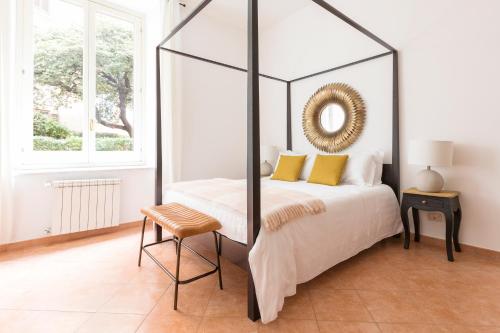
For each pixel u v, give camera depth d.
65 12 3.07
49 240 2.81
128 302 1.73
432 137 2.66
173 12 3.54
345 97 3.32
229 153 4.37
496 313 1.59
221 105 4.25
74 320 1.55
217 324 1.51
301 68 3.89
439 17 2.58
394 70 2.83
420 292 1.83
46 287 1.91
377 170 2.89
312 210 1.85
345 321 1.53
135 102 3.63
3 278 2.04
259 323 1.52
